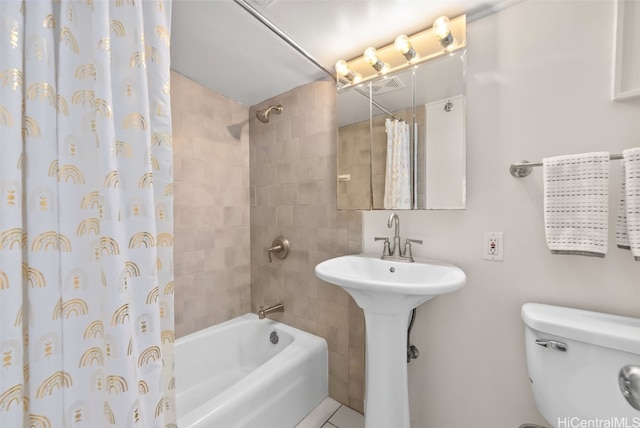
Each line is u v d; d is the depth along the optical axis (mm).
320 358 1511
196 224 1665
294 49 1347
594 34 862
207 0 1057
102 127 622
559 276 928
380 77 1317
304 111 1647
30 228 560
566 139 910
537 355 843
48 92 577
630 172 750
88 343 629
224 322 1812
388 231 1326
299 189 1680
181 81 1575
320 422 1367
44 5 573
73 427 610
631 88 815
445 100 1131
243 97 1811
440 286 839
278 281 1807
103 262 628
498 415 1040
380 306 1017
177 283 1585
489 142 1050
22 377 536
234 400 1067
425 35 1188
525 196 984
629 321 787
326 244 1564
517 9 989
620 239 795
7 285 517
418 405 1219
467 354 1103
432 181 1164
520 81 987
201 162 1682
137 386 656
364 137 1375
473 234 1090
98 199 633
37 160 565
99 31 623
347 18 1130
